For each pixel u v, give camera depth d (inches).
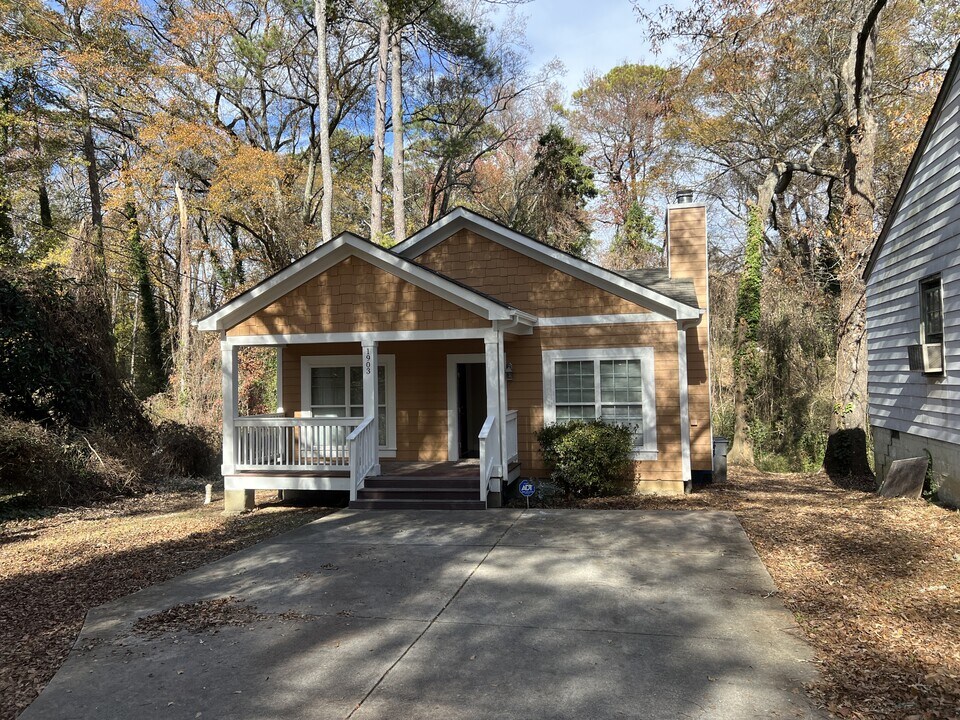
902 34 740.0
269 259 1119.0
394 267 439.2
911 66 754.8
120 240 1178.0
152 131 963.3
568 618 221.5
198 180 1125.1
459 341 526.9
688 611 224.1
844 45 728.3
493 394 434.9
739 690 165.8
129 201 1010.7
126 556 328.8
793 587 245.1
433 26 1078.4
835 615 214.2
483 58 1199.6
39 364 522.0
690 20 551.5
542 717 155.7
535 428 513.3
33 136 968.9
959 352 357.4
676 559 289.3
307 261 445.1
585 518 383.2
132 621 232.1
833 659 181.3
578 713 157.0
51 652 206.5
